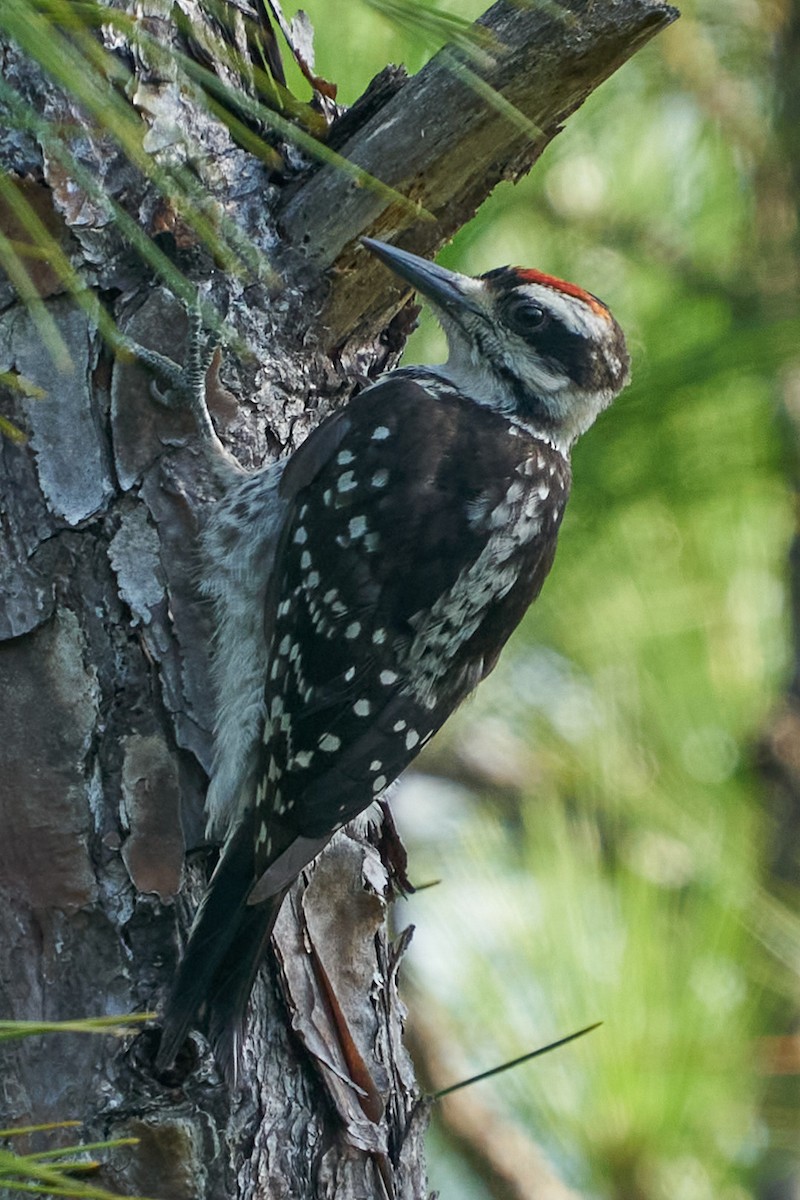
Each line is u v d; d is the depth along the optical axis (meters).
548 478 7.95
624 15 6.61
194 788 6.80
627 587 9.53
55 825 6.53
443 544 7.38
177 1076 6.36
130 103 6.82
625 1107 8.34
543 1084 8.42
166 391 7.00
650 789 9.15
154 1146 6.31
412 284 7.44
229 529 7.07
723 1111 8.47
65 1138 6.29
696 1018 8.46
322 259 7.39
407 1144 7.11
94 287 6.87
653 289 9.28
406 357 9.33
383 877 7.45
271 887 6.58
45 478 6.75
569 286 8.23
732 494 9.33
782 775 9.55
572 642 9.52
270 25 7.49
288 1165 6.72
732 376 8.46
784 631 9.87
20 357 6.78
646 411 8.44
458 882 9.56
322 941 7.14
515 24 6.73
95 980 6.45
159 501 6.95
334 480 7.36
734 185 9.66
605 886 8.83
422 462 7.51
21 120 4.59
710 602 9.67
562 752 9.40
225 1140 6.43
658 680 9.53
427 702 7.37
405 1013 7.62
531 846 8.89
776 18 9.84
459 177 7.23
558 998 8.55
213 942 6.48
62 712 6.62
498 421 7.97
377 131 7.12
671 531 9.45
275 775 6.86
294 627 7.12
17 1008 6.40
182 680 6.87
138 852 6.58
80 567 6.77
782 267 9.24
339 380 7.85
